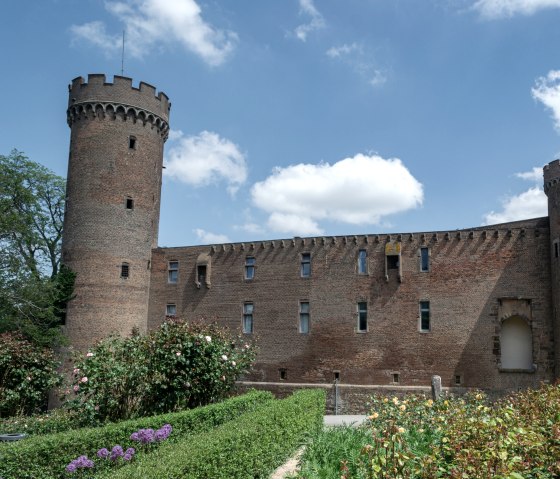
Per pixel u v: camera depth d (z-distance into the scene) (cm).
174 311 4162
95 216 4025
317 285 3762
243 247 4034
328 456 1284
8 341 2280
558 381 1838
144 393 1861
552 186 3234
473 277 3419
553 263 3194
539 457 949
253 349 3031
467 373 3328
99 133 4125
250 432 1216
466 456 889
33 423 1761
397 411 1399
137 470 871
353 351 3594
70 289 3966
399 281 3566
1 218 3966
